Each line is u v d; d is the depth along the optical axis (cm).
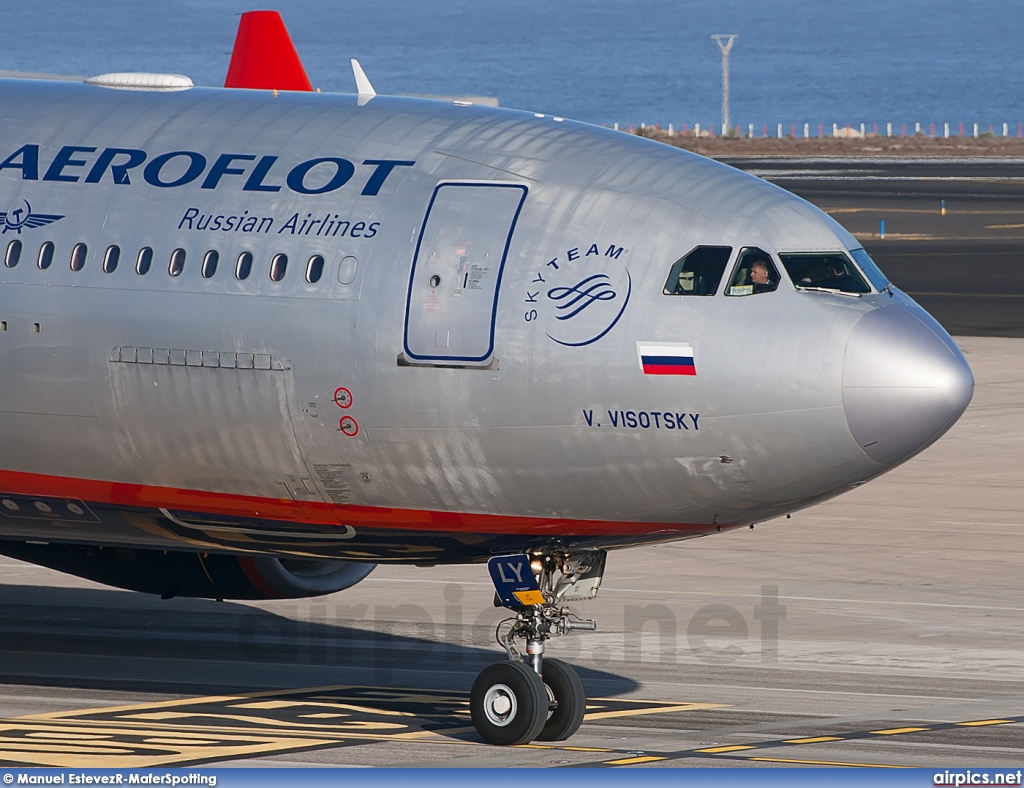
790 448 6462
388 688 7906
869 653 8569
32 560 8644
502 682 6688
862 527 12081
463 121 7219
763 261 6544
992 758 6512
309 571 8469
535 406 6569
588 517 6800
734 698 7625
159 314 7044
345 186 6994
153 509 7406
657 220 6656
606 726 7081
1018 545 11456
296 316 6819
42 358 7262
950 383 6400
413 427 6712
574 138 7081
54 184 7456
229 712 7350
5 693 7731
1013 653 8575
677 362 6438
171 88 7931
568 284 6581
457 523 6950
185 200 7181
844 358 6369
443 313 6644
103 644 8906
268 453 6975
